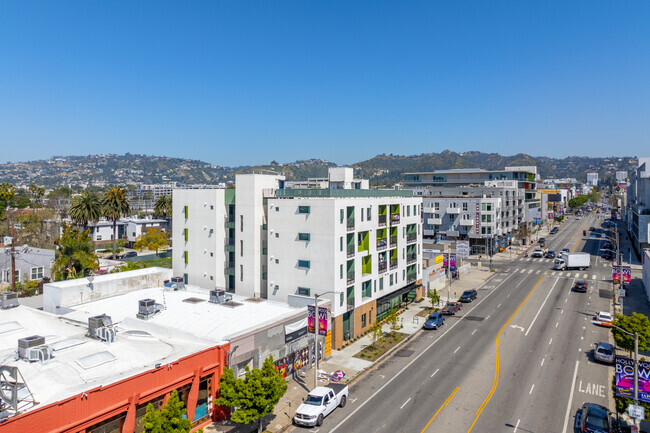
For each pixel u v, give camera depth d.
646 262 66.06
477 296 66.69
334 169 58.62
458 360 40.69
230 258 51.91
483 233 105.12
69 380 23.27
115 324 35.84
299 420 28.84
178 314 38.22
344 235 44.47
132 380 24.28
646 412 28.47
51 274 69.50
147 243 112.38
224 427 28.95
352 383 36.09
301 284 45.00
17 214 102.50
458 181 151.88
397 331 49.66
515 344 44.84
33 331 32.16
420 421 29.44
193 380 28.27
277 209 46.56
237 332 32.28
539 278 79.94
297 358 37.84
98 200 96.44
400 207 56.94
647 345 36.09
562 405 31.59
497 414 30.31
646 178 102.94
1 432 18.45
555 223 187.50
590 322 52.12
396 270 56.38
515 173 142.38
